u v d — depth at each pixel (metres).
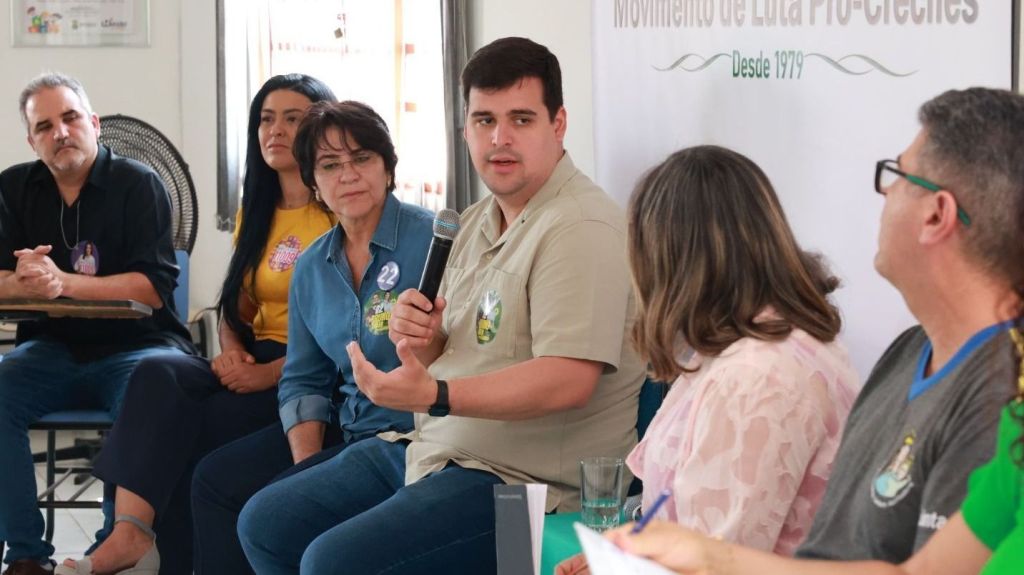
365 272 3.61
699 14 3.27
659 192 2.18
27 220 4.61
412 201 5.67
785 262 2.12
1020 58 2.49
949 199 1.52
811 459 2.05
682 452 2.10
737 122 3.13
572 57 4.43
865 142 2.73
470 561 2.93
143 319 4.54
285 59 6.01
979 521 1.42
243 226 4.23
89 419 4.28
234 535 3.70
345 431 3.66
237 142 6.21
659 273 2.17
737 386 2.04
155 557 4.00
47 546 4.22
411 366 2.80
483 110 3.04
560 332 2.83
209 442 4.07
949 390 1.55
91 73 6.57
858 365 2.77
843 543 1.70
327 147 3.54
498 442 3.00
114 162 4.64
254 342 4.27
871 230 2.72
